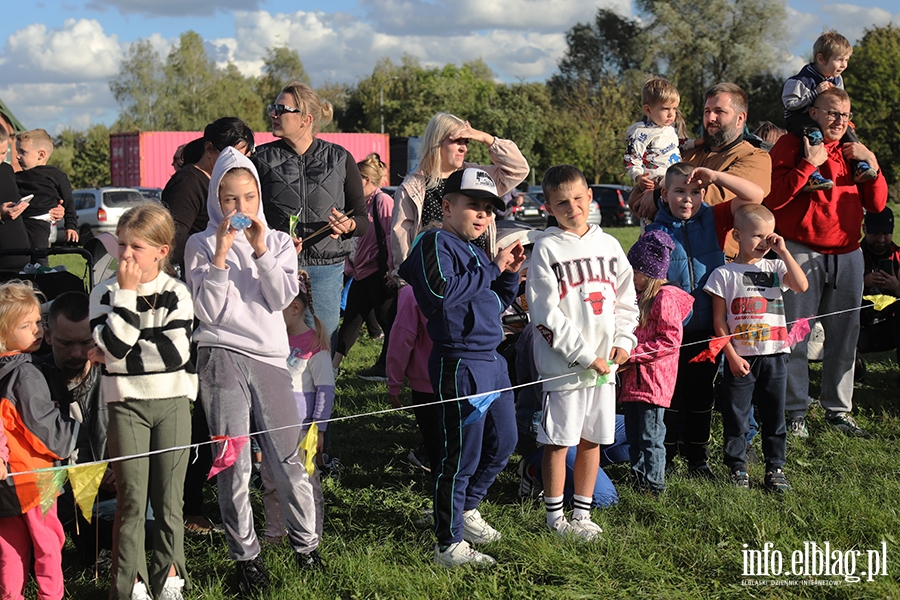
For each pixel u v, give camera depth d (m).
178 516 3.14
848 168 5.25
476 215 3.41
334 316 4.75
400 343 4.19
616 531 3.70
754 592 3.14
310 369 4.03
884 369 6.99
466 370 3.36
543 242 3.69
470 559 3.41
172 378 3.05
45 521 3.04
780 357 4.25
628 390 4.08
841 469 4.46
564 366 3.65
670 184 4.46
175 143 30.59
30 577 3.30
